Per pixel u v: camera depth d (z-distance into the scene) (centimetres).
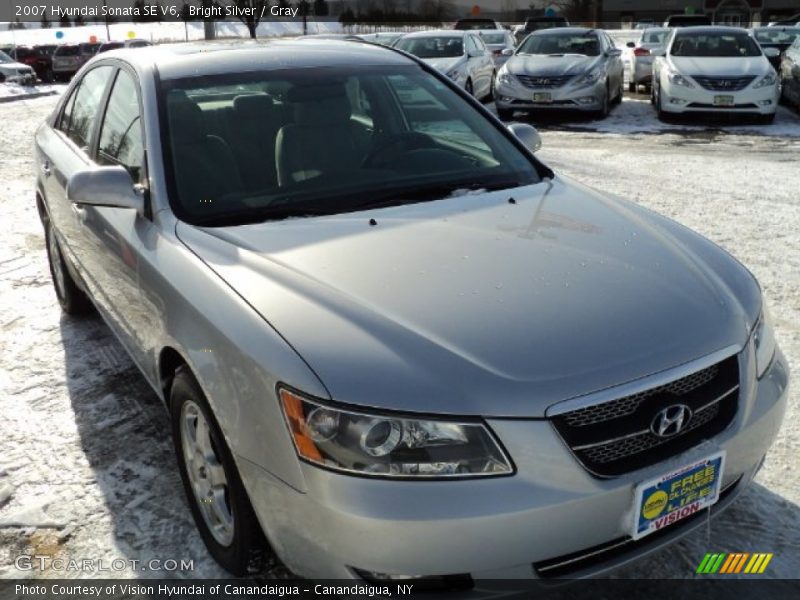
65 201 375
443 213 277
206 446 238
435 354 196
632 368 199
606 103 1330
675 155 948
